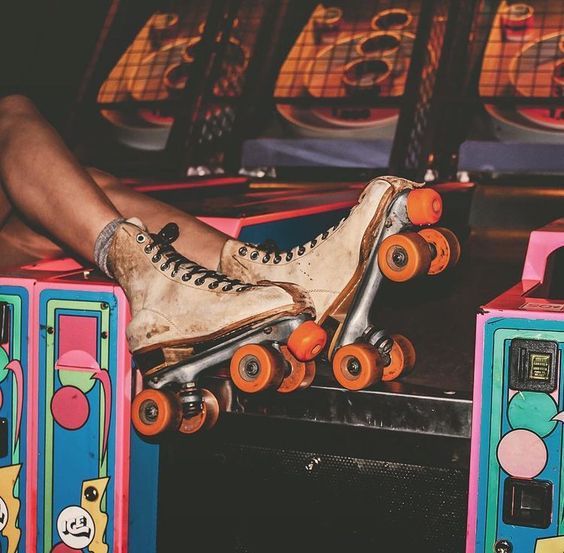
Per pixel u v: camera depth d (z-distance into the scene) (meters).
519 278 2.38
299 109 4.04
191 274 1.38
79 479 1.44
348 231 1.33
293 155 3.81
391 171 3.63
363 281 1.34
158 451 1.51
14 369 1.46
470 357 1.80
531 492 1.24
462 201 3.00
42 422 1.45
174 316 1.36
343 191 2.72
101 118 4.25
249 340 1.34
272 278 1.41
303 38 4.41
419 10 4.42
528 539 1.24
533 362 1.22
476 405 1.26
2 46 4.43
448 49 4.11
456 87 3.93
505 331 1.23
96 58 4.52
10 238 1.72
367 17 4.45
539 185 3.37
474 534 1.27
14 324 1.45
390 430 1.36
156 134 4.11
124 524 1.44
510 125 3.72
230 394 1.44
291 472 1.43
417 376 1.71
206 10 4.75
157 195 2.71
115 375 1.42
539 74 3.97
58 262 1.65
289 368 1.36
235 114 4.03
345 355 1.30
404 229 1.31
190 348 1.37
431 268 1.34
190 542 1.50
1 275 1.49
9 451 1.47
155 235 1.43
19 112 1.56
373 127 3.87
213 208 1.98
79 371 1.43
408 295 2.18
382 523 1.39
